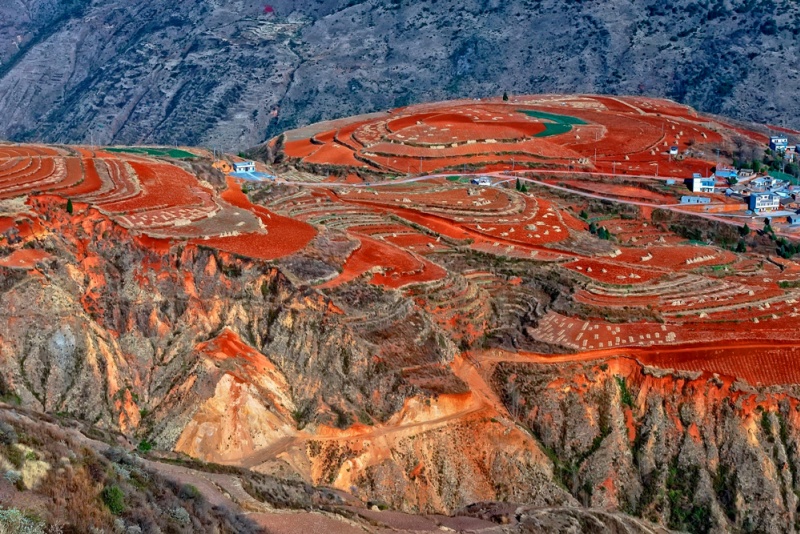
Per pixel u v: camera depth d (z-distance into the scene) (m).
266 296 159.12
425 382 155.38
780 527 153.75
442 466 148.62
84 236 157.12
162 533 94.75
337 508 125.69
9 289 140.38
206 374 145.25
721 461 159.88
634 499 156.75
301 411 148.00
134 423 142.25
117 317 152.00
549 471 155.38
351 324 158.75
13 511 83.75
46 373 138.00
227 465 134.12
